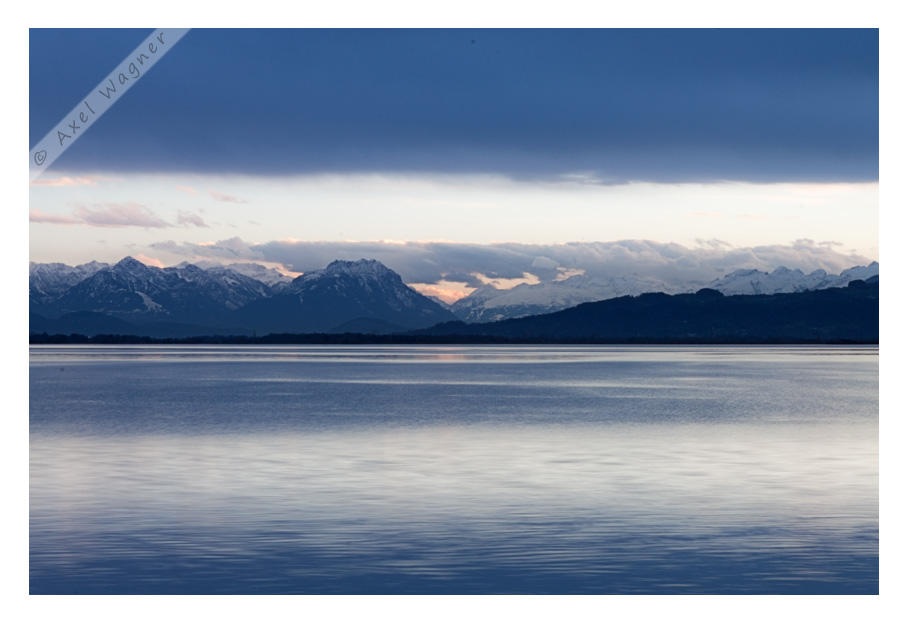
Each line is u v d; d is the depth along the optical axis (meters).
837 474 31.19
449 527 23.25
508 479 30.14
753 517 24.39
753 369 126.06
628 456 35.47
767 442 39.88
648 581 19.27
